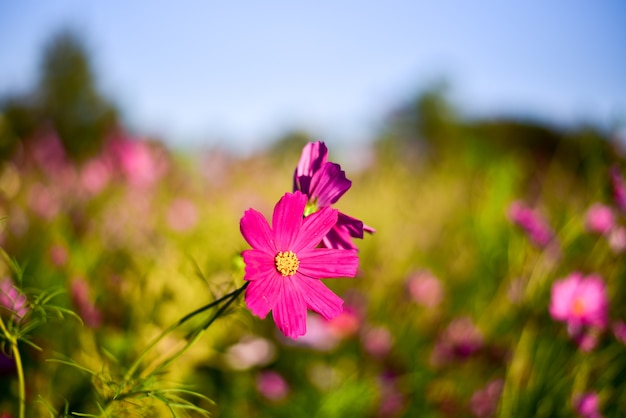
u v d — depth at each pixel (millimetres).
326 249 322
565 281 557
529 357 602
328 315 311
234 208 1115
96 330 507
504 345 675
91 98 5602
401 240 1020
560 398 578
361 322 741
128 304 543
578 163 1008
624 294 705
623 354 612
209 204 1084
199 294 533
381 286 840
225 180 1361
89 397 471
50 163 1067
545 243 667
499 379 613
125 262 685
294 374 688
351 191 1466
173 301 537
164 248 659
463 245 1027
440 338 700
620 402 584
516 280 667
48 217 785
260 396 625
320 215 318
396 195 1338
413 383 661
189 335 333
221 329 543
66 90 5664
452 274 943
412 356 735
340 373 681
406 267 941
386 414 620
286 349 708
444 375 662
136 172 1009
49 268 608
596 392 568
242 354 614
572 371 573
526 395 580
